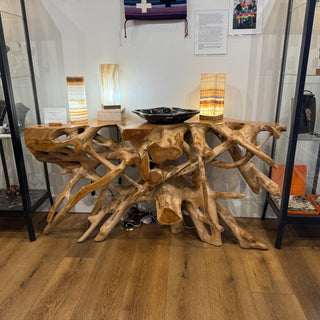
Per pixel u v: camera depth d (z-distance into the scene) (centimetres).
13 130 178
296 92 161
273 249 186
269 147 213
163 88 209
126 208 195
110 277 161
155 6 189
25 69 203
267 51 195
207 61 201
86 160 194
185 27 195
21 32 198
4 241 199
